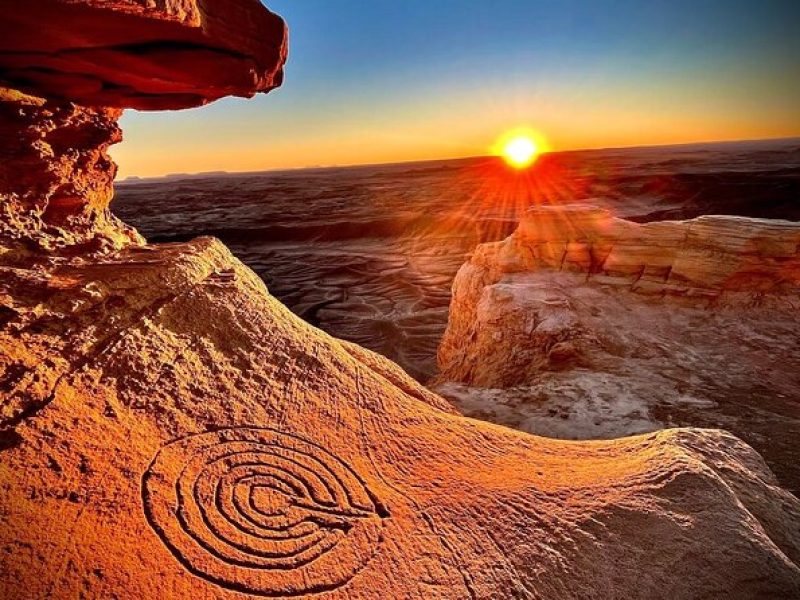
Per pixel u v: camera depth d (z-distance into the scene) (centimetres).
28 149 403
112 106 486
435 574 292
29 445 259
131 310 383
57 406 286
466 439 455
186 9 349
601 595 294
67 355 318
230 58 425
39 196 420
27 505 237
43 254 396
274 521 296
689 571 311
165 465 299
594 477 407
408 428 436
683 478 388
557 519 345
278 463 338
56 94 444
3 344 294
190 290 445
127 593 227
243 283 512
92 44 367
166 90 459
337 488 336
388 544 304
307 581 269
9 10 307
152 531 261
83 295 359
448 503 351
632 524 343
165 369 359
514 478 400
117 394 320
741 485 414
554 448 484
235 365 406
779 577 314
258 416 370
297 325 507
